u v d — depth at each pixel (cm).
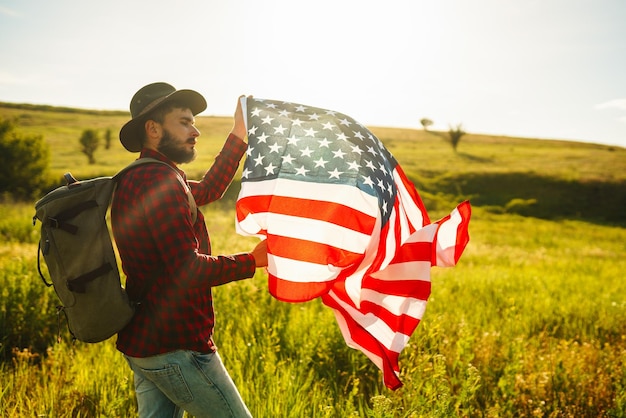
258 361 440
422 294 283
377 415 287
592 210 5322
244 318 564
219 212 2938
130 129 254
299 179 283
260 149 288
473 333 562
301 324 545
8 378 409
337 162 288
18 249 1039
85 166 5928
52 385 386
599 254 2202
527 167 6975
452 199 5525
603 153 8981
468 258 1658
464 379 396
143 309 237
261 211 280
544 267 1498
